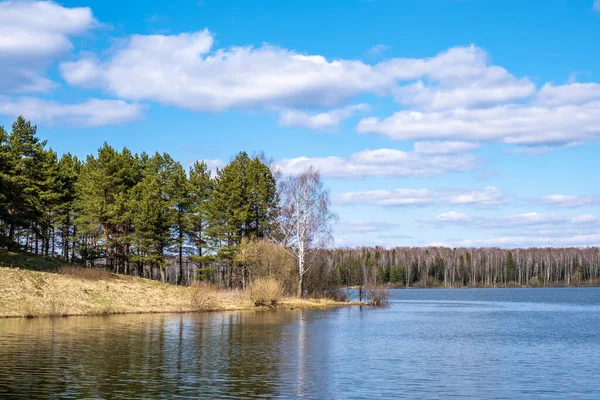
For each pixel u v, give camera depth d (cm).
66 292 4725
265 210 7162
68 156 8238
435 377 2089
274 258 6331
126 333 3203
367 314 5247
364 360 2450
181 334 3216
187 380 1953
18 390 1764
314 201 6419
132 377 1988
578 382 2022
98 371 2084
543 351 2811
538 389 1905
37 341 2827
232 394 1759
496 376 2123
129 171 7312
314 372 2148
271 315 4750
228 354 2539
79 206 6900
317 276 6838
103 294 4953
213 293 5734
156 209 6706
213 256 6881
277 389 1842
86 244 7269
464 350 2817
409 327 4012
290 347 2803
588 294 12081
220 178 7225
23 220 6022
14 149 6100
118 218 6562
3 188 5522
